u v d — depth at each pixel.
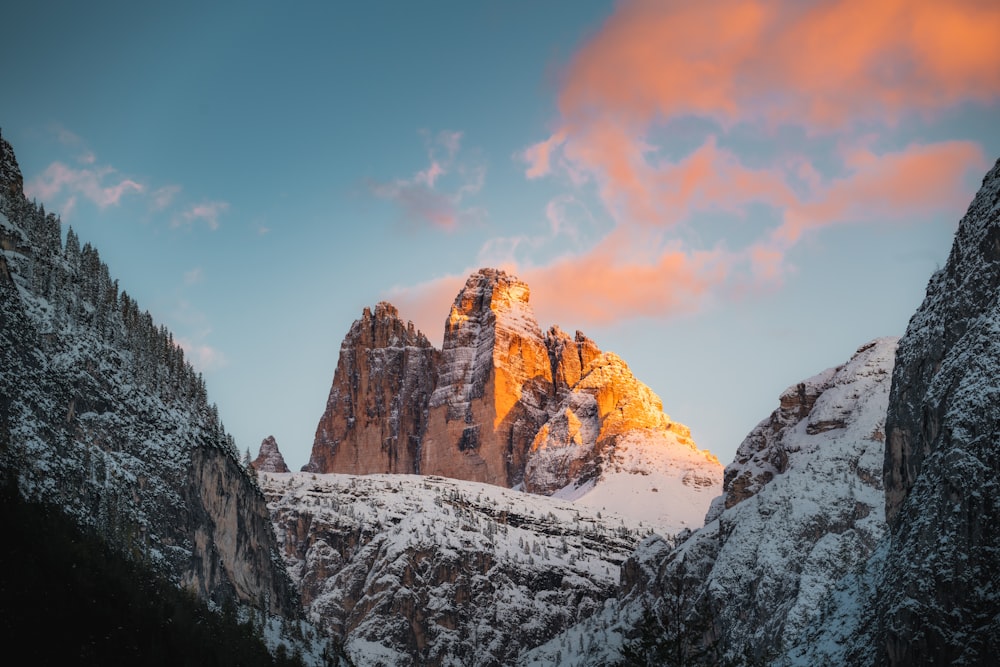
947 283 179.50
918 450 175.88
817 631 169.88
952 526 144.38
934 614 141.50
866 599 164.75
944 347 172.88
